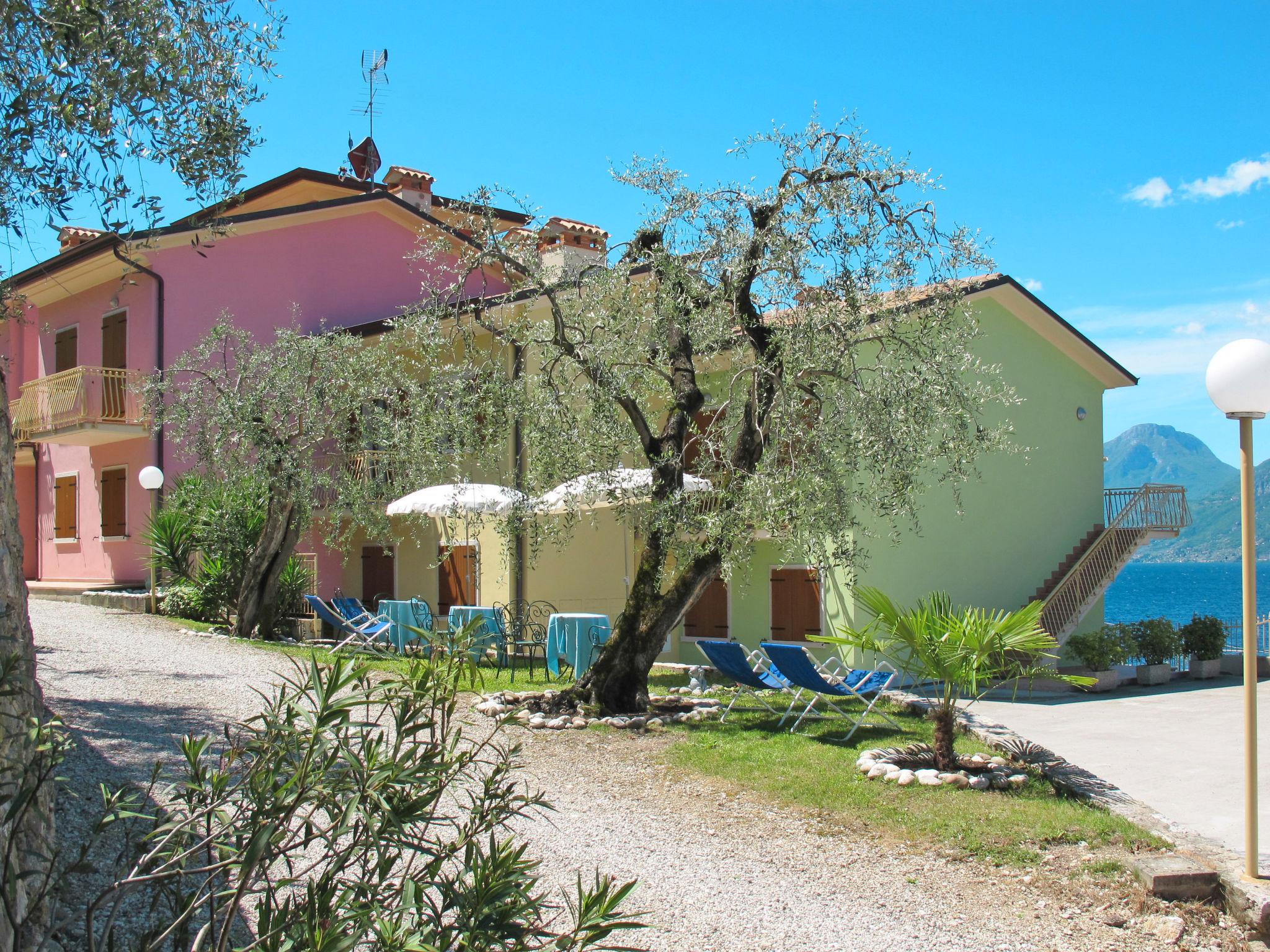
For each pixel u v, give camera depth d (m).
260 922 2.60
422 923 2.71
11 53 5.57
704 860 6.52
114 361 21.41
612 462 11.18
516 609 16.33
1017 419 19.05
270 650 14.49
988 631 8.21
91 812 6.04
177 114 6.14
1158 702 14.23
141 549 21.08
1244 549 6.04
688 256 10.58
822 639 9.52
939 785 8.02
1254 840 5.84
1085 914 5.71
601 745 9.70
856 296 9.86
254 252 21.42
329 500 18.08
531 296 11.02
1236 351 6.00
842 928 5.47
